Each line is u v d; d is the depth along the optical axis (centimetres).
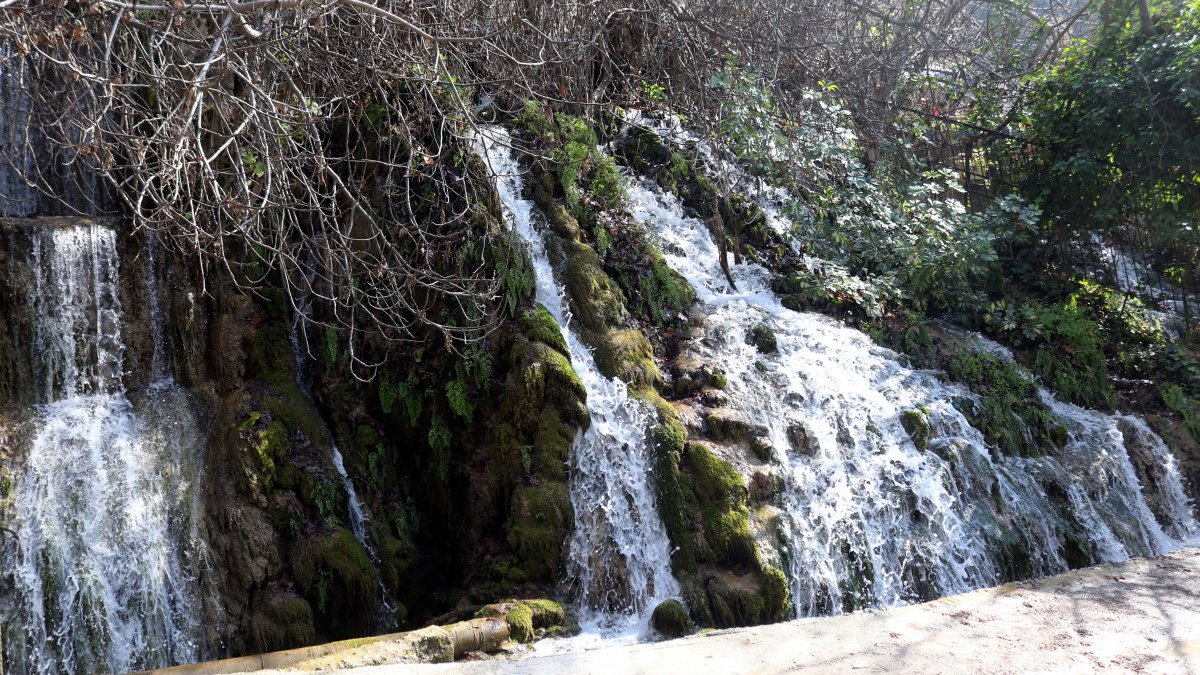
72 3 578
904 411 769
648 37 1009
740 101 969
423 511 704
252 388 703
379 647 529
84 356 699
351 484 688
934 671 479
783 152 999
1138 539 783
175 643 602
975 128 1159
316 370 728
